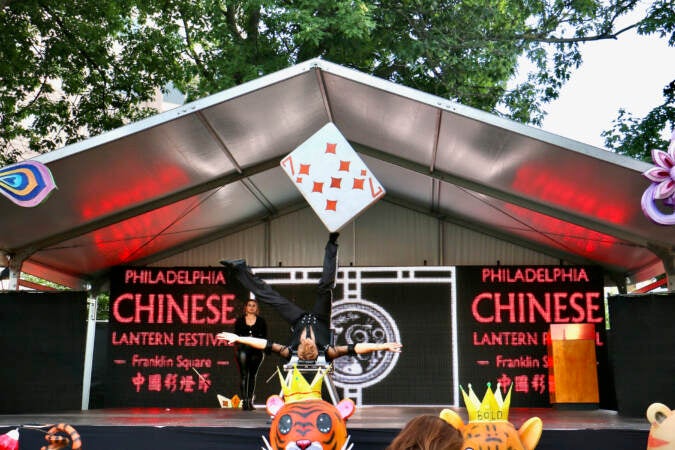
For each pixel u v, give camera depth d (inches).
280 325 512.1
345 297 512.4
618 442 292.2
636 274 521.3
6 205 386.9
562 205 422.3
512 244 545.0
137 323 516.1
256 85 360.2
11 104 717.3
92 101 742.5
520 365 502.9
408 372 502.9
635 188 366.6
